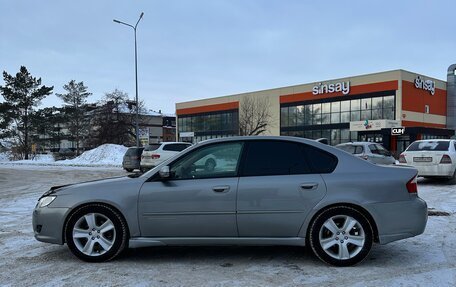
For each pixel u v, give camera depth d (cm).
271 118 5984
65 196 514
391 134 4459
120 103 5206
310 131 5522
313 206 484
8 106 5859
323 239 488
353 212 482
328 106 5309
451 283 430
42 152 7094
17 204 1043
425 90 4953
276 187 488
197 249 572
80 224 514
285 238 490
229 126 6606
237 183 494
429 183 1400
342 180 488
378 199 483
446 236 632
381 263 501
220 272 472
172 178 509
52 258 532
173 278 452
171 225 498
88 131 6425
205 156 516
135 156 2303
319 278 449
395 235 484
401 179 491
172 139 10206
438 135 4803
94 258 508
